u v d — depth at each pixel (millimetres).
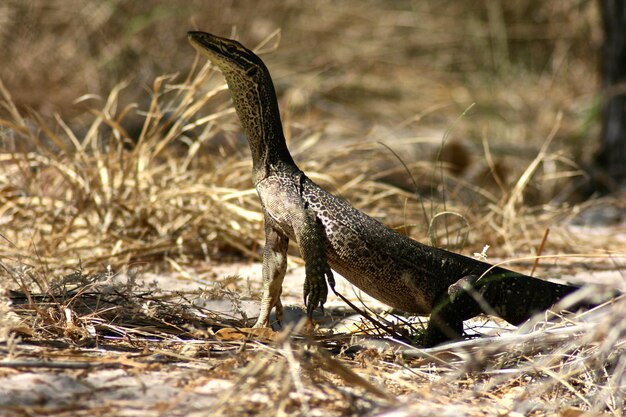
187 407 5602
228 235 11969
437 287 7934
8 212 12406
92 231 11547
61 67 22109
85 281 8188
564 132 21891
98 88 21531
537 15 26391
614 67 18312
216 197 11953
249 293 9320
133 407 5535
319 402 5844
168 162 13883
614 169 18078
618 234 13820
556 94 24609
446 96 24109
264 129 8250
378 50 25578
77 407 5500
